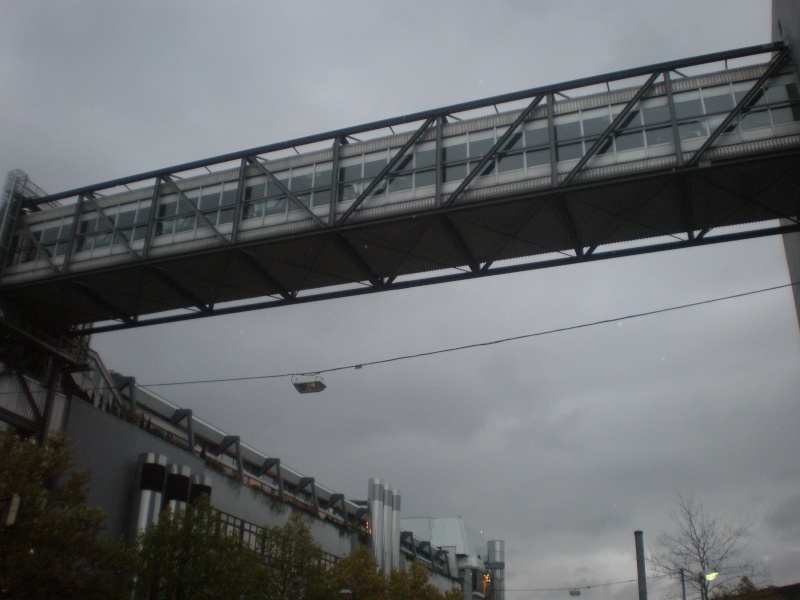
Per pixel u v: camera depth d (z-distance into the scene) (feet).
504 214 134.10
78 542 103.91
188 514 134.51
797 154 120.67
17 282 159.53
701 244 135.13
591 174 129.29
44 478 107.04
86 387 182.29
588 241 141.18
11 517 89.81
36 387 156.15
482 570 425.28
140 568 114.73
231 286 158.40
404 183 141.18
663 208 132.16
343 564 168.86
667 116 130.52
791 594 159.63
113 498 161.38
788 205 131.85
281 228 144.87
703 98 130.21
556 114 136.56
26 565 96.84
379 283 151.74
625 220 135.23
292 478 261.85
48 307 166.30
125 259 154.71
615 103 134.51
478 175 136.46
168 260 149.07
